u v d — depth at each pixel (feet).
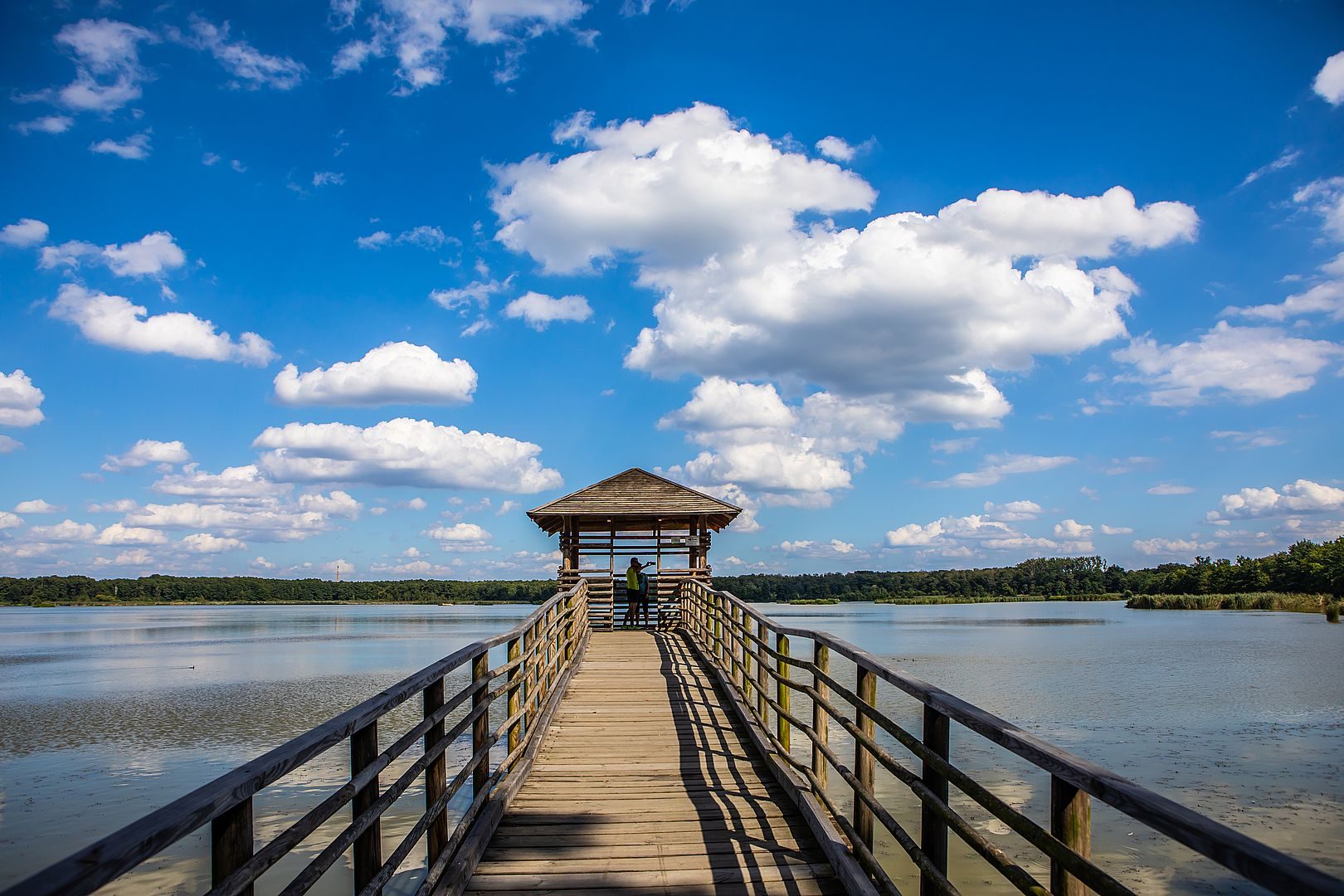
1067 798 8.74
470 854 16.74
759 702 28.17
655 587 62.23
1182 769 44.34
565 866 17.38
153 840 6.41
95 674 97.71
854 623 210.18
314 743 9.71
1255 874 5.57
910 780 13.06
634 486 62.90
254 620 296.92
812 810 19.31
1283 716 60.08
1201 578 374.22
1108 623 204.33
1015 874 9.54
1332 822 35.40
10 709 68.64
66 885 5.46
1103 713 61.36
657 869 17.25
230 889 7.55
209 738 55.72
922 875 12.53
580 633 49.24
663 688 37.47
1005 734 9.84
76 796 41.52
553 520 65.05
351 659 114.01
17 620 317.22
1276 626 185.37
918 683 13.10
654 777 23.91
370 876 11.90
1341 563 284.61
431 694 15.87
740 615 38.04
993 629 178.70
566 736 28.76
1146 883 29.25
